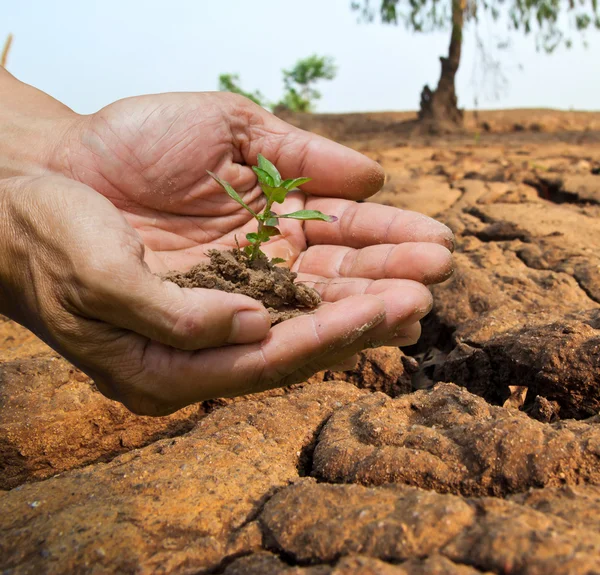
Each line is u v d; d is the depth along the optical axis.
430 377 0.34
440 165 0.85
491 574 0.14
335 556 0.16
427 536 0.15
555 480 0.18
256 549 0.17
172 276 0.25
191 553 0.17
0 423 0.26
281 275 0.26
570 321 0.28
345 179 0.32
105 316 0.20
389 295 0.23
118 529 0.17
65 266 0.20
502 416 0.22
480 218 0.56
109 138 0.31
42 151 0.31
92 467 0.22
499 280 0.41
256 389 0.24
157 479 0.20
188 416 0.29
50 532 0.18
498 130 1.93
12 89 0.35
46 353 0.34
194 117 0.31
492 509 0.16
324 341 0.21
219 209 0.33
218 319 0.20
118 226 0.20
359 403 0.25
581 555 0.13
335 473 0.21
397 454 0.20
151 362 0.22
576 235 0.48
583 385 0.25
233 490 0.20
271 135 0.33
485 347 0.30
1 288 0.23
